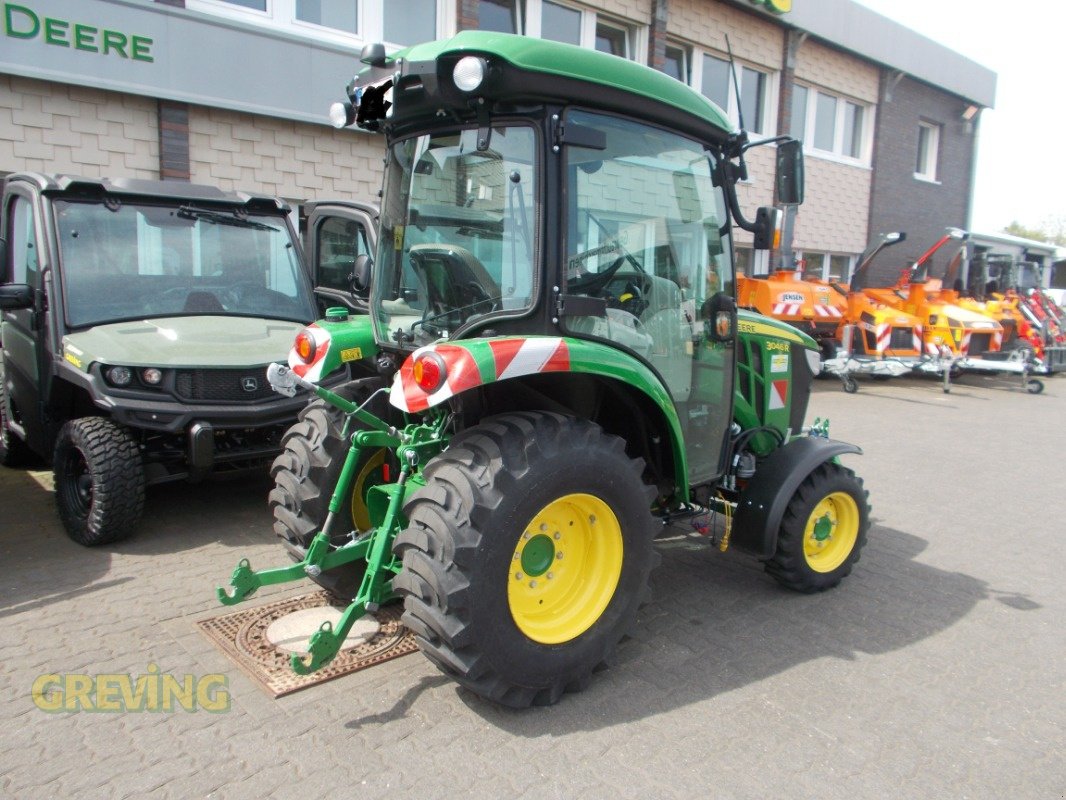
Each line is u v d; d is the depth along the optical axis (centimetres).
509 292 296
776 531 372
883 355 1157
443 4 901
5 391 562
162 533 460
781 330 434
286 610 360
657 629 361
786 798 245
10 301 474
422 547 264
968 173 1828
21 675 302
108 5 668
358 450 312
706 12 1185
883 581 428
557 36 1034
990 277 1506
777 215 364
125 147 710
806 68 1379
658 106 309
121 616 353
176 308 508
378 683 304
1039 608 397
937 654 344
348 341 365
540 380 324
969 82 1722
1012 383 1310
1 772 246
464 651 266
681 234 345
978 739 281
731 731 280
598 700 298
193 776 247
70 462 445
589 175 298
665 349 343
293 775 248
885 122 1553
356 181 865
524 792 244
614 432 357
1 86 640
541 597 294
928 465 707
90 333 462
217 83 739
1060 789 254
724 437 383
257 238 561
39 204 494
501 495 262
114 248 504
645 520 308
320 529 340
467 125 304
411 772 252
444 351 262
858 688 313
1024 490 629
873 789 251
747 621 371
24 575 396
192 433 432
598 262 305
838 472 397
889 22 1482
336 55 814
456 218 312
